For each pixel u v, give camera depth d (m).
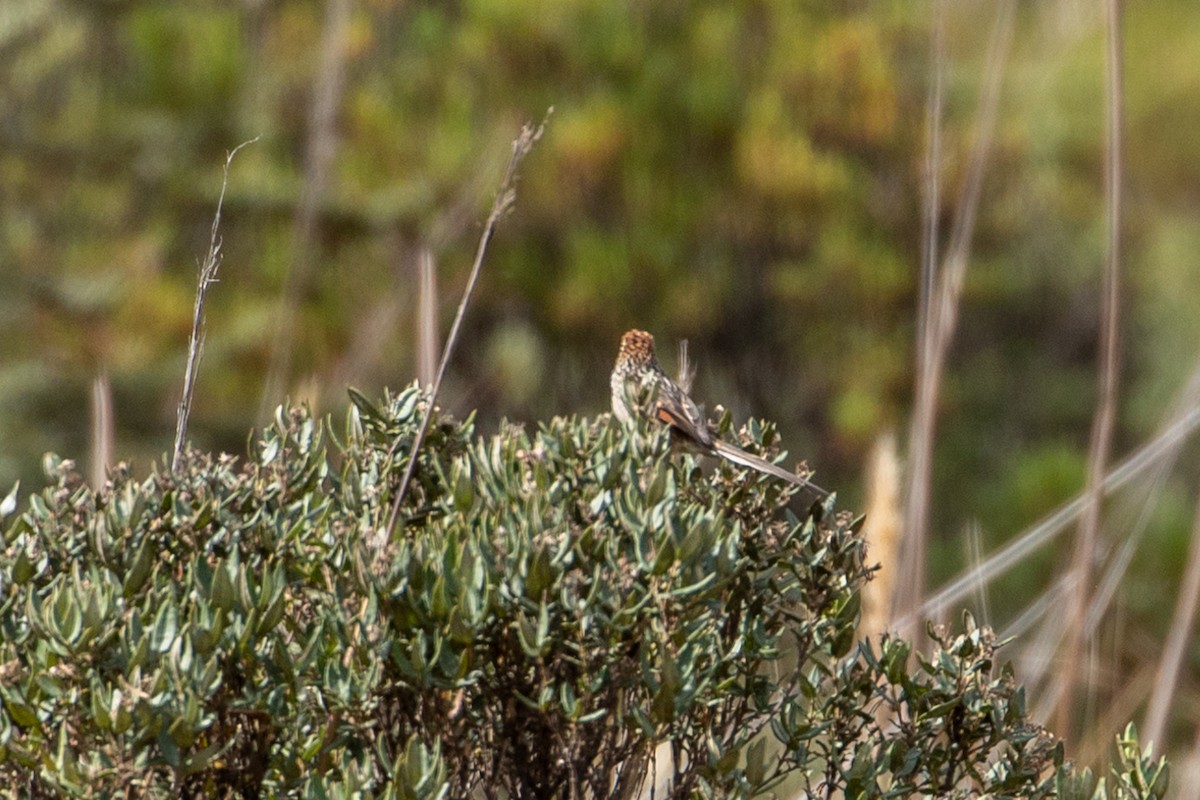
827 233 18.88
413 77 18.11
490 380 17.61
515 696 3.56
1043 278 19.86
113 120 17.59
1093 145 18.59
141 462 14.02
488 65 18.44
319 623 3.54
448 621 3.38
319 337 16.17
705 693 3.59
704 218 18.73
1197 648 11.36
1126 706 6.99
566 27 18.55
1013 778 3.90
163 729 3.13
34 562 3.67
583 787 3.62
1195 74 17.97
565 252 18.30
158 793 3.32
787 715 3.81
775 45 19.12
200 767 3.15
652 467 3.75
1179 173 18.31
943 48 6.80
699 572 3.43
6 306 15.43
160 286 16.52
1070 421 19.47
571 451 3.86
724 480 3.98
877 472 5.79
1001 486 17.31
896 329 19.23
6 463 13.70
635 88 18.59
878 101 18.84
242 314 16.52
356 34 17.56
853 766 3.78
